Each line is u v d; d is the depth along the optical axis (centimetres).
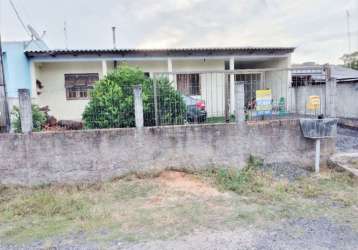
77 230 347
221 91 693
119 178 536
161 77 589
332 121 571
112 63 1151
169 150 551
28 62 1002
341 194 452
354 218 368
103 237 328
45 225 364
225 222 360
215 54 1126
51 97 1122
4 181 511
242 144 573
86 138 523
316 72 838
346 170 546
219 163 568
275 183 506
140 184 505
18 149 509
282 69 594
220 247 298
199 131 557
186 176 538
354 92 987
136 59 1087
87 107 584
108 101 569
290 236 321
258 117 593
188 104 595
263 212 390
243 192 468
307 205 413
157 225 355
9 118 568
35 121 573
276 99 633
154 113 571
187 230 340
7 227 361
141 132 539
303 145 598
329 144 607
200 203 427
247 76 688
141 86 541
